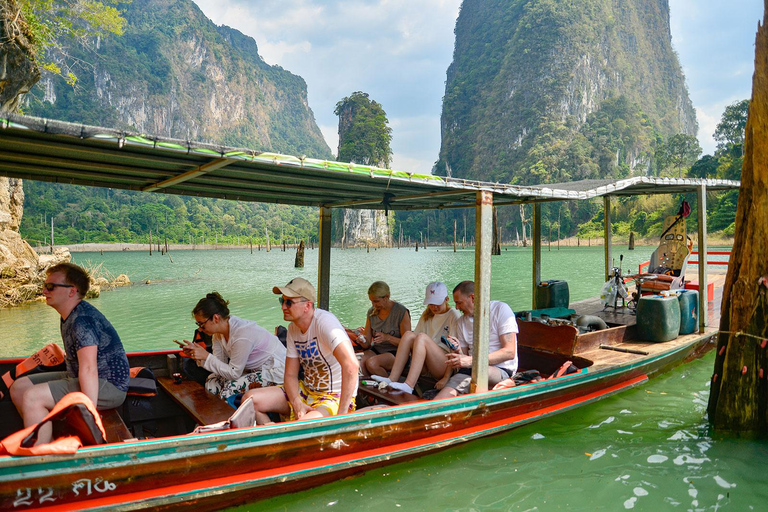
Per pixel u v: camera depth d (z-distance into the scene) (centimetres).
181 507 317
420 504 354
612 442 456
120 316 1490
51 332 1260
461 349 483
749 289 459
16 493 270
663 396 575
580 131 13925
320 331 362
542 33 15412
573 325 594
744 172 470
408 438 401
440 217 14862
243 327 441
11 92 1684
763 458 423
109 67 17738
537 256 794
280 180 462
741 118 9131
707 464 413
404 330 533
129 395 420
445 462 416
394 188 517
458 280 2631
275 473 344
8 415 387
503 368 480
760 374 457
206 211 14862
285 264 4966
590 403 541
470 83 17438
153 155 350
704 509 348
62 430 312
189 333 1218
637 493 369
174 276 3234
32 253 2023
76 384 330
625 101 14412
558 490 374
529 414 480
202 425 373
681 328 715
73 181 498
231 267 4416
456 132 17175
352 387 363
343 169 367
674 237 859
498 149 14988
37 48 1800
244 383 436
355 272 3378
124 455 290
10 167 425
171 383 473
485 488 377
